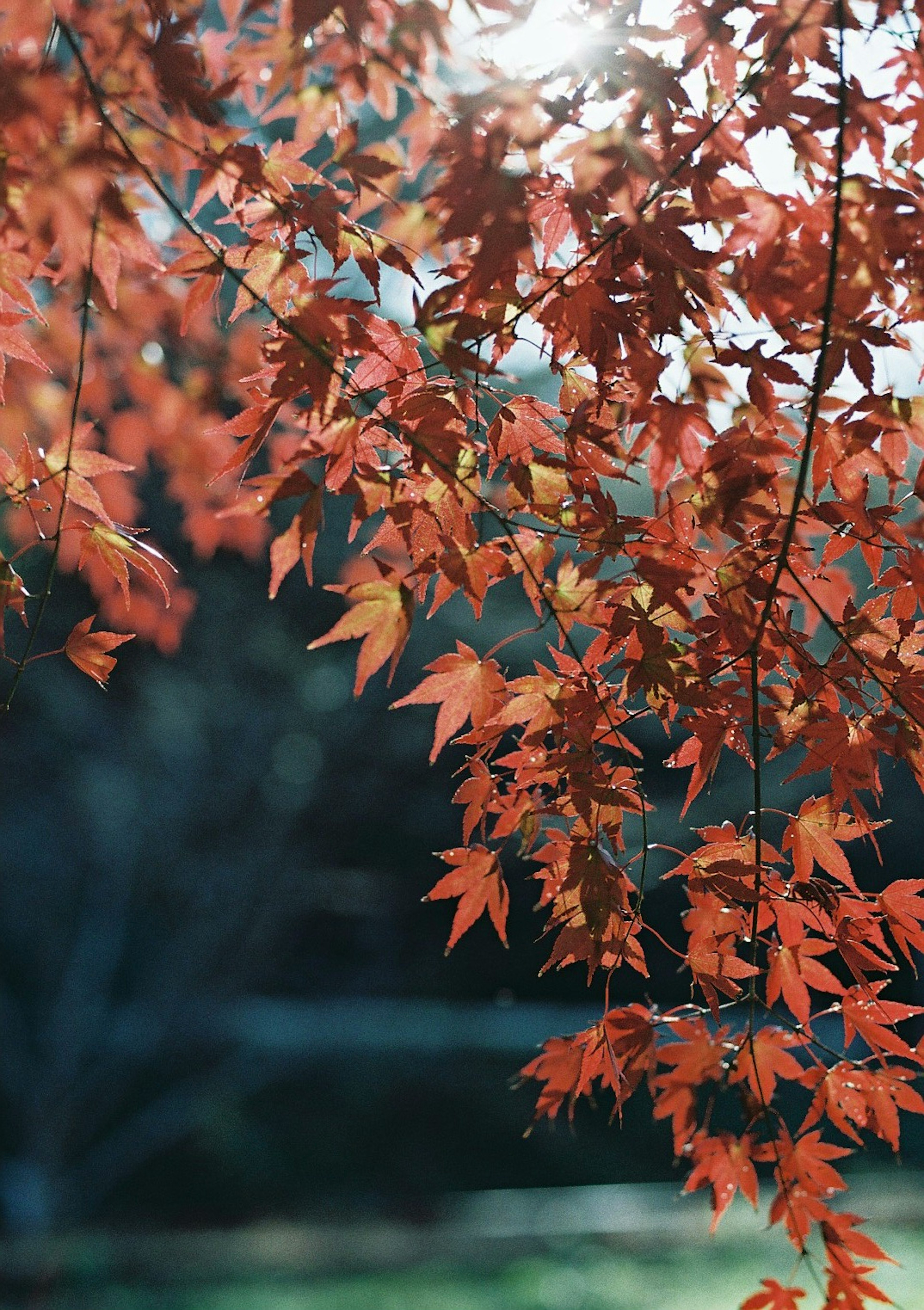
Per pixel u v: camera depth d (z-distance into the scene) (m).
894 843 6.38
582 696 1.28
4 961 6.63
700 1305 4.38
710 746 1.29
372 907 6.52
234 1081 6.54
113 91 1.30
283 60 1.30
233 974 6.25
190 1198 6.73
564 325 1.27
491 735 1.30
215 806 5.83
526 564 1.27
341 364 1.28
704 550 1.30
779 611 1.28
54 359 1.65
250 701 5.56
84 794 5.87
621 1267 5.02
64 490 1.33
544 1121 7.55
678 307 1.25
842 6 1.23
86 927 6.19
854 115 1.24
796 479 1.29
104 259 1.26
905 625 1.29
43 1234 5.62
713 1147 1.28
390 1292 4.76
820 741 1.28
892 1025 1.29
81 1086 6.02
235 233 2.85
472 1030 7.14
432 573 1.28
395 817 6.32
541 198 1.27
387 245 1.29
